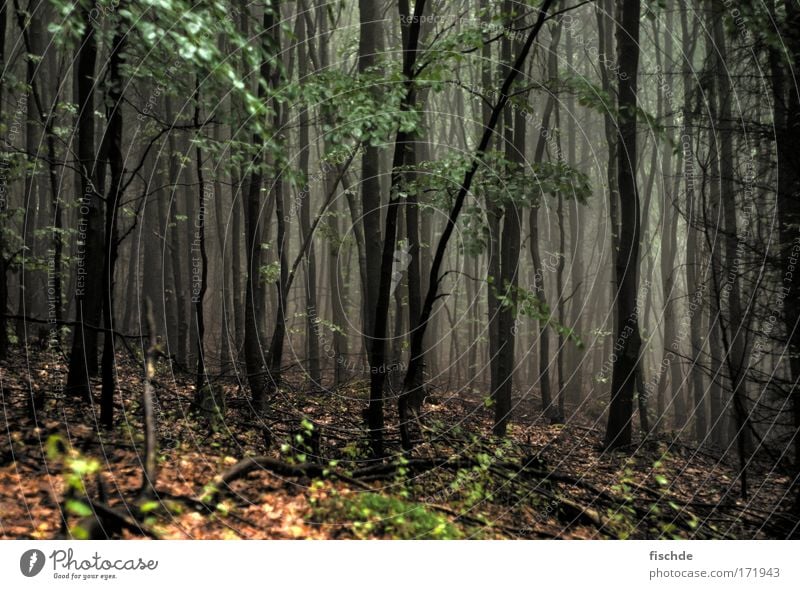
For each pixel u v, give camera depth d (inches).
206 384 336.2
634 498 319.0
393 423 426.3
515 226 537.6
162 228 752.3
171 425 305.3
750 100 441.4
